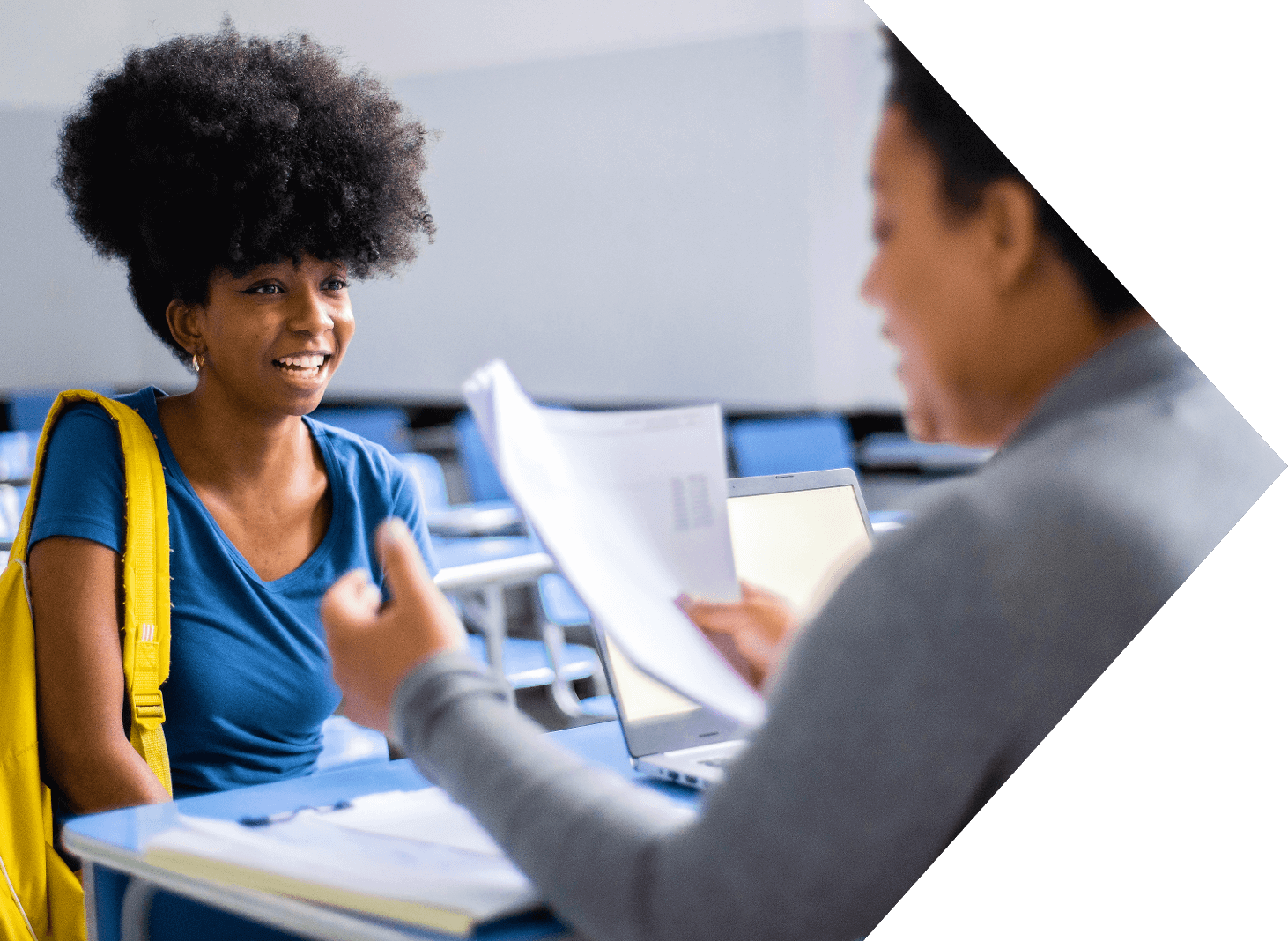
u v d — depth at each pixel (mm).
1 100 5496
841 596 495
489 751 564
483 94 5199
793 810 477
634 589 691
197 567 1159
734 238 4621
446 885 597
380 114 1312
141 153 1176
